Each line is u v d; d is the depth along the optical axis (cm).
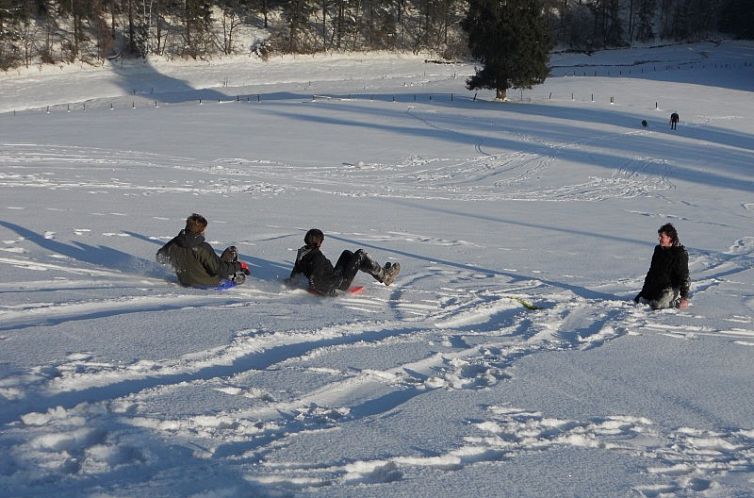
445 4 10731
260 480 380
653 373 673
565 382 623
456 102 6125
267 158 3136
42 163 2373
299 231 1466
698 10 13312
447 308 912
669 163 3659
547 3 11344
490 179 3091
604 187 3011
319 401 521
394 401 536
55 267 961
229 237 1340
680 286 998
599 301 1015
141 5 8956
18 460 378
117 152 2902
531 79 6400
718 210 2536
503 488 401
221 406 479
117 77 7756
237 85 7975
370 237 1496
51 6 8525
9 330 627
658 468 450
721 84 7938
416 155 3562
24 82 7244
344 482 390
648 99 6438
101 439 415
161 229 1340
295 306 837
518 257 1398
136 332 649
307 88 7700
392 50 10212
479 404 539
